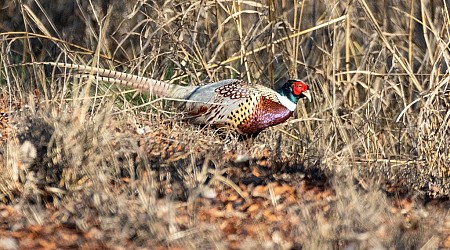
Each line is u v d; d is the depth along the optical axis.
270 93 12.78
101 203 8.01
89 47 18.78
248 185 9.05
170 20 15.05
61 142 8.75
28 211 8.14
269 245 7.24
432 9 15.97
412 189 9.97
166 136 11.80
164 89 13.19
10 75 15.23
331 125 13.90
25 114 10.58
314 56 17.14
